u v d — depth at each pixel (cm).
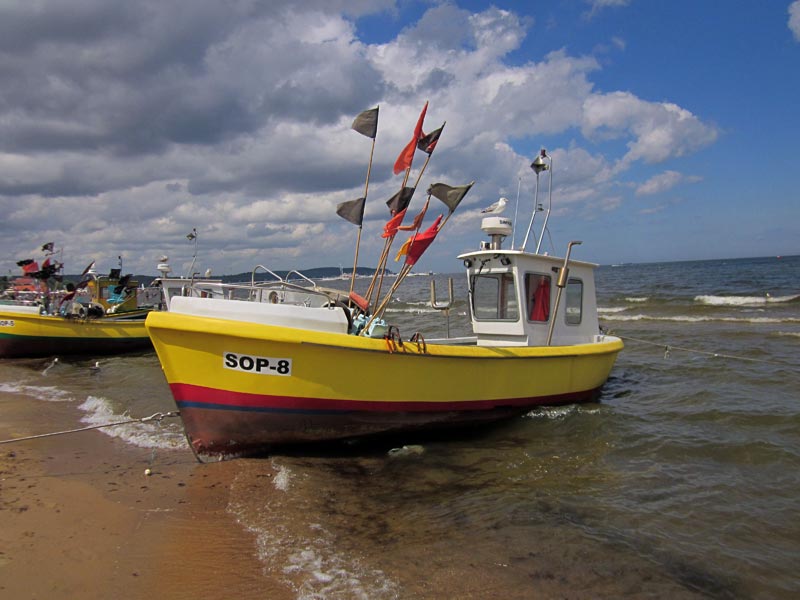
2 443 616
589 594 340
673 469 560
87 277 1630
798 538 415
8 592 336
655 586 350
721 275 5012
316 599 331
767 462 573
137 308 1759
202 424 547
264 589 341
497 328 786
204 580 352
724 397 842
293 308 564
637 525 437
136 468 561
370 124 676
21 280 1730
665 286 3909
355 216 677
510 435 679
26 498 483
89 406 845
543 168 810
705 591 347
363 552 389
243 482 519
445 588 344
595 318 895
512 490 510
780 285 3547
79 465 573
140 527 427
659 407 800
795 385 921
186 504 470
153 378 1096
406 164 649
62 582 348
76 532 417
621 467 570
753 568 374
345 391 570
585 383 815
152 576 356
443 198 615
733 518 448
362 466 575
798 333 1600
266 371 536
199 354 520
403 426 631
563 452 619
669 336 1630
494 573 362
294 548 393
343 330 582
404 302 3234
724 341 1493
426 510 463
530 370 721
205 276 958
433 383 622
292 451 603
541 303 792
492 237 791
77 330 1383
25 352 1345
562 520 445
